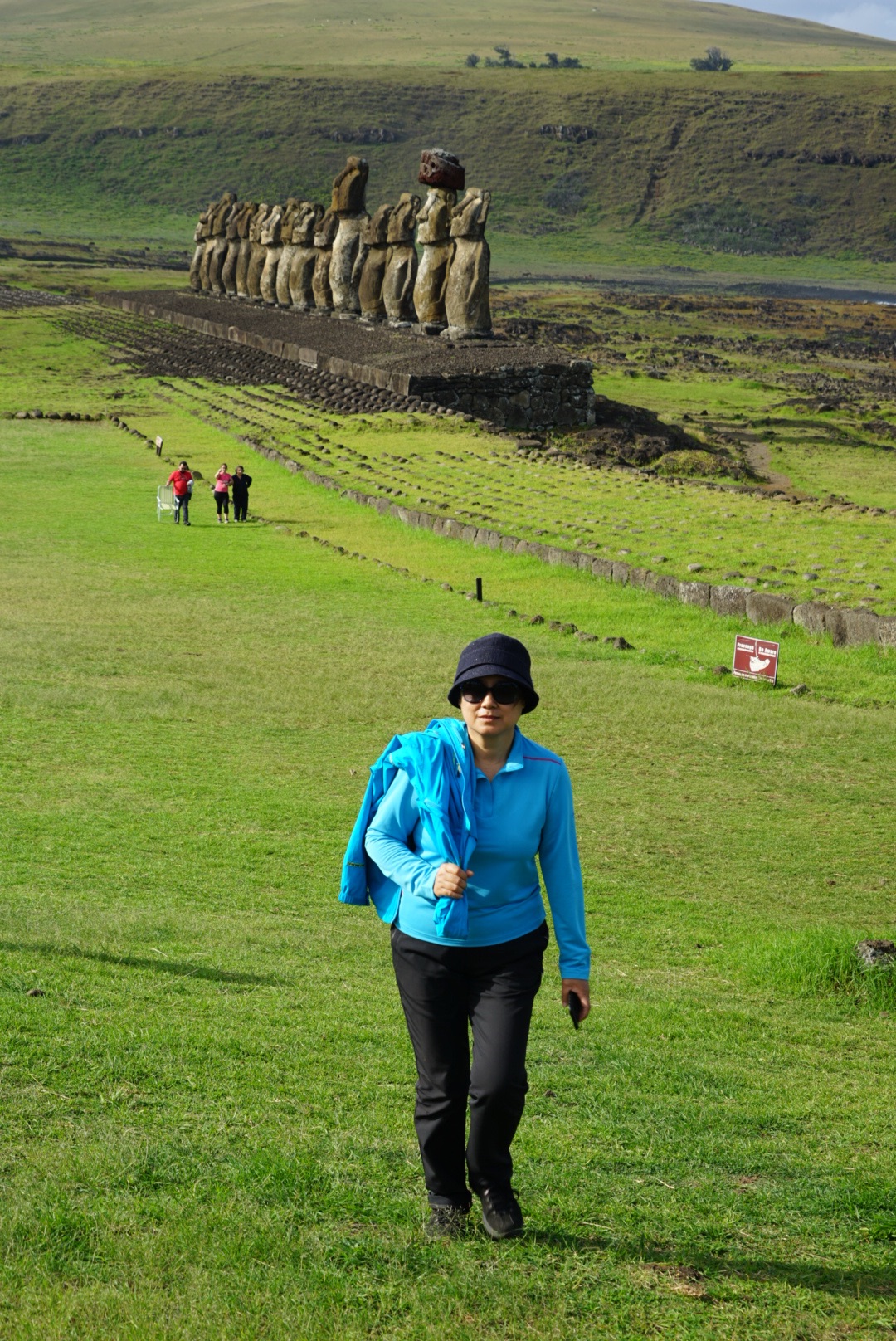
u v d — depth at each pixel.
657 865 12.91
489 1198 4.41
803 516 33.12
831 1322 3.99
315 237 77.69
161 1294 3.88
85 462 46.34
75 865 11.12
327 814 13.71
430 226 63.69
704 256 178.50
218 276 98.06
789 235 184.62
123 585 28.23
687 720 18.73
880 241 182.75
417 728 17.84
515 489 38.62
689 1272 4.27
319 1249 4.22
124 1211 4.36
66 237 168.12
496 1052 4.27
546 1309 3.97
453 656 22.39
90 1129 5.02
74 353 80.06
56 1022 6.28
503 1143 4.36
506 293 131.38
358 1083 6.03
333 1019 7.13
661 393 73.94
